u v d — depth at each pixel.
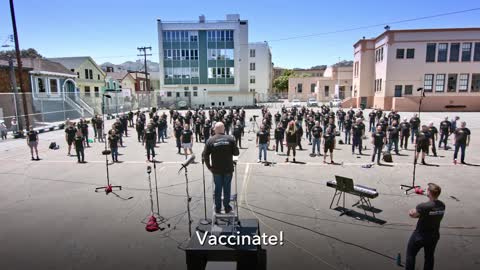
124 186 10.60
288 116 19.61
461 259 5.89
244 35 53.91
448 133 16.39
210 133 17.23
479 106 38.34
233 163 6.40
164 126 20.84
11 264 5.99
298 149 16.75
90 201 9.23
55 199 9.45
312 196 9.31
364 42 44.94
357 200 8.93
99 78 51.19
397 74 39.44
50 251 6.44
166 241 6.77
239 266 5.43
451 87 38.72
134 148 17.83
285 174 11.71
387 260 5.90
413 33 38.38
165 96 54.12
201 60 53.62
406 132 16.12
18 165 13.93
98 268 5.82
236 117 21.31
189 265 5.46
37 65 35.31
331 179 11.01
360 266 5.72
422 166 12.69
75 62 46.38
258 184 10.51
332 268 5.68
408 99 38.91
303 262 5.88
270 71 87.31
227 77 54.09
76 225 7.61
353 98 48.44
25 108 23.30
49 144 19.56
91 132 25.62
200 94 54.25
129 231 7.26
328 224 7.43
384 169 12.30
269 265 5.78
